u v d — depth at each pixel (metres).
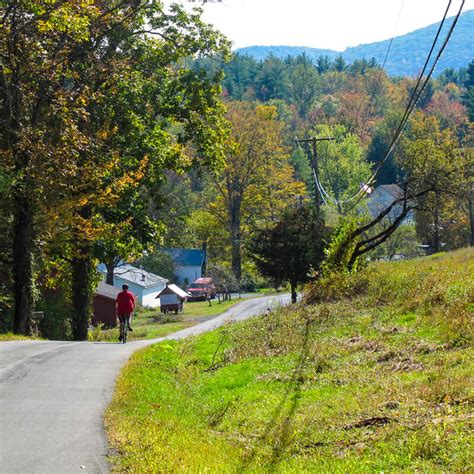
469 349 14.88
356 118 157.25
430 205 81.25
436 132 90.25
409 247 91.69
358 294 28.31
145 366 18.67
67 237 34.28
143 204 38.31
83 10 29.25
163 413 13.27
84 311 39.88
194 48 38.97
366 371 15.45
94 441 10.42
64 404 13.03
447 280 23.88
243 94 178.25
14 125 29.53
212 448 10.91
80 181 32.88
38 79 30.52
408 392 12.44
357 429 11.16
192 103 38.84
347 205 75.94
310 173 124.00
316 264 43.06
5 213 33.50
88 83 33.81
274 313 29.12
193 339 26.48
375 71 190.00
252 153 91.56
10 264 34.53
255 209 95.00
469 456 8.62
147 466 9.12
